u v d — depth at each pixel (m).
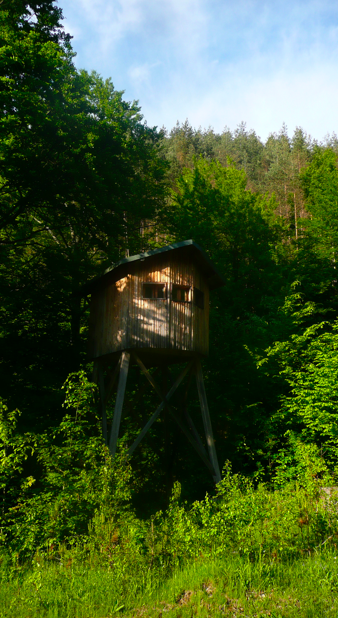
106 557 7.74
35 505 8.95
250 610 6.02
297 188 47.56
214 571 7.18
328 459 14.64
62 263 17.23
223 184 27.30
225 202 25.09
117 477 8.74
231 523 7.91
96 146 17.45
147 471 17.22
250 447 16.69
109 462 8.98
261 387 17.39
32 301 17.16
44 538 8.48
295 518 8.34
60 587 7.05
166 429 16.47
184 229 23.48
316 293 23.67
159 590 6.95
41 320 17.75
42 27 16.69
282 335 18.42
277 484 14.59
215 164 29.20
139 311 13.23
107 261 18.75
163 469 16.91
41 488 10.27
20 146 14.75
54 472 9.73
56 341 17.73
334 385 14.58
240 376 17.52
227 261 24.48
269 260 24.86
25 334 17.22
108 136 18.33
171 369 18.27
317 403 14.68
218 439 17.34
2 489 9.55
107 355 14.38
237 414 16.80
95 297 15.82
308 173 34.34
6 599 6.85
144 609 6.45
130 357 14.20
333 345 16.28
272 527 7.86
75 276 17.20
